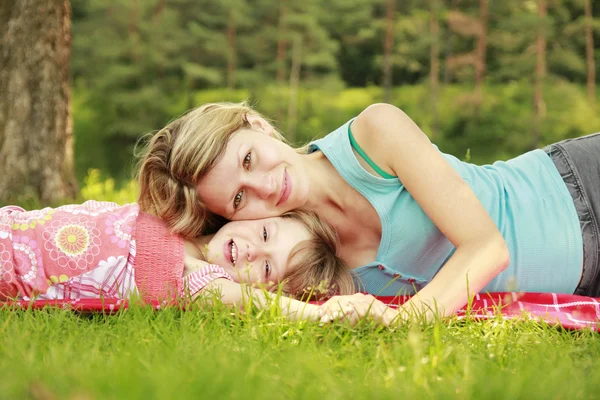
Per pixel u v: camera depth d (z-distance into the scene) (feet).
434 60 75.25
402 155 8.37
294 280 8.38
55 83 19.53
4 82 19.19
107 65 66.18
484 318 7.50
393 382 5.25
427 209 8.25
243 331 6.80
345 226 8.87
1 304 7.70
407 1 82.53
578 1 73.36
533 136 67.36
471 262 7.69
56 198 19.47
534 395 4.88
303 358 5.59
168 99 66.64
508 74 70.54
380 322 7.00
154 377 4.83
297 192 8.59
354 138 8.77
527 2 72.64
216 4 70.18
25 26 19.11
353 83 87.25
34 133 19.33
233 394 4.66
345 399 4.85
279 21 71.77
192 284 7.98
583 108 67.67
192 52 71.46
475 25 71.67
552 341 6.95
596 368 5.91
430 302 7.40
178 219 8.78
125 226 8.52
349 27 82.17
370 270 8.87
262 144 8.63
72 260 8.20
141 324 6.80
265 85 70.59
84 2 71.10
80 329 6.91
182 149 8.60
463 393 4.88
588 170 9.30
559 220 9.02
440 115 73.26
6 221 8.39
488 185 9.15
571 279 9.04
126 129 64.08
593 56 79.82
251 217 8.65
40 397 4.50
